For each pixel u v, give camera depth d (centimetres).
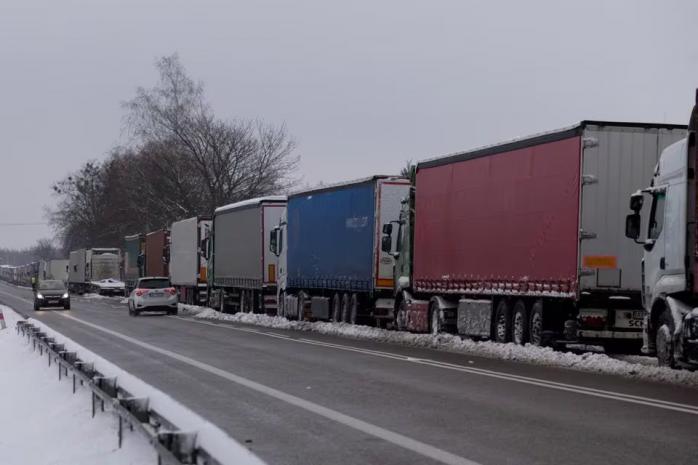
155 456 789
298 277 3388
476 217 2195
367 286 2780
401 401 1255
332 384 1457
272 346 2286
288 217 3516
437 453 888
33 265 12812
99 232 10600
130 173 7356
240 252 4056
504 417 1107
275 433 1014
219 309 4472
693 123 1490
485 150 2162
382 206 2731
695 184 1459
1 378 1620
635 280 1827
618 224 1825
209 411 1180
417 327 2531
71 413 1118
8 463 873
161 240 5903
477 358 1920
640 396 1290
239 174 6969
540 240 1936
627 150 1831
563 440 949
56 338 1733
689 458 851
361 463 852
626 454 871
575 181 1828
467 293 2236
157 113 6794
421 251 2484
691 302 1532
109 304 6075
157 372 1667
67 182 11244
